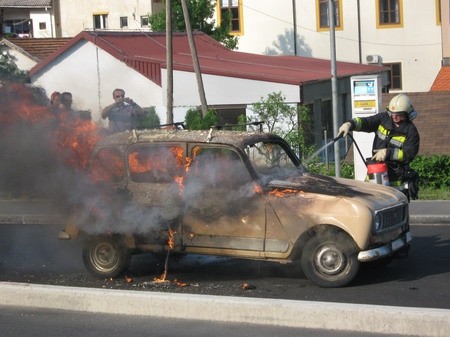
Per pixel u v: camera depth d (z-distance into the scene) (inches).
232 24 1950.1
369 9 1888.5
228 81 1083.3
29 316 329.1
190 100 1088.8
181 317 318.3
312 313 300.0
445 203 630.5
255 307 307.9
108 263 401.1
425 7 1865.2
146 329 306.5
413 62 1883.6
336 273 369.7
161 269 426.0
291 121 820.0
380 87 676.1
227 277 403.2
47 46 1268.5
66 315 328.8
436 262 429.1
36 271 429.1
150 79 1086.4
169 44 911.7
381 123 438.3
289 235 370.9
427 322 285.6
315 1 1910.7
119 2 2018.9
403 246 389.4
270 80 1070.4
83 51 1074.7
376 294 358.6
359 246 362.6
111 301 328.8
